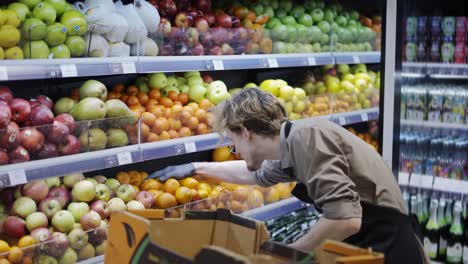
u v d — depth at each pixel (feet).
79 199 8.20
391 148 10.93
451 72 12.12
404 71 11.17
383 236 7.10
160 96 10.11
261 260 4.16
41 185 7.86
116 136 8.52
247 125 6.93
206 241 5.34
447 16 12.68
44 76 7.73
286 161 6.99
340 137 6.97
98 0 8.71
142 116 9.10
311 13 12.72
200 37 10.06
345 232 6.34
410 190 11.98
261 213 10.50
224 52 10.39
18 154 7.32
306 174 6.68
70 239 7.61
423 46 11.81
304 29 11.89
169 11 10.00
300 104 11.84
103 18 8.46
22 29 7.72
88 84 8.93
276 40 11.44
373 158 7.17
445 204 12.64
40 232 7.59
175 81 10.55
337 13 13.48
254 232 5.11
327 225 6.39
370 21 14.20
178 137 9.62
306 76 13.30
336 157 6.61
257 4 11.98
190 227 5.26
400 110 10.93
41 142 7.61
